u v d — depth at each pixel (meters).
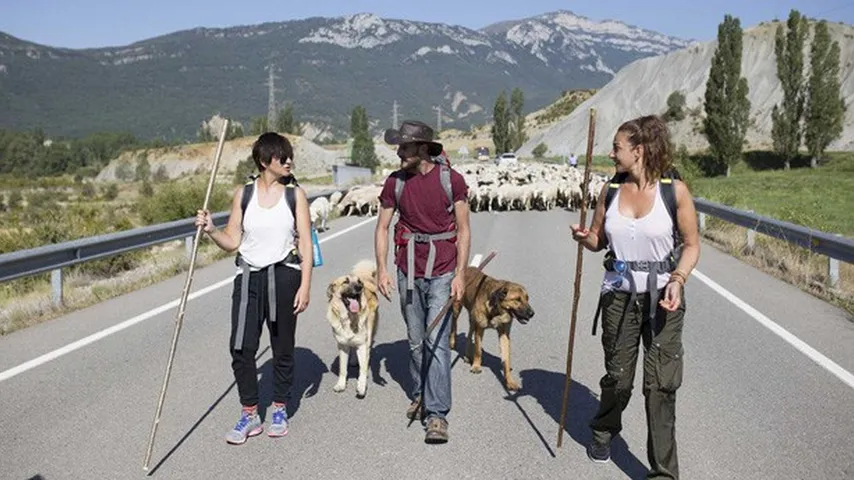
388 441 5.23
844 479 4.55
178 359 7.29
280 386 5.38
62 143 164.88
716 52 67.25
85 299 10.34
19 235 15.67
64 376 6.76
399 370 6.95
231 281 11.80
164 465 4.84
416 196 5.36
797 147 66.75
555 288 10.94
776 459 4.85
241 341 5.21
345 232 19.09
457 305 7.14
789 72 66.56
